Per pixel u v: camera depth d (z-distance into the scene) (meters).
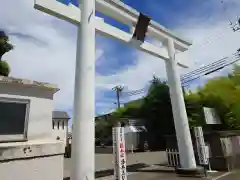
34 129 3.36
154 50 8.26
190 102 13.71
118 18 7.54
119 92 33.84
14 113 3.22
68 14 5.60
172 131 21.08
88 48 5.54
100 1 6.70
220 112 11.99
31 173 2.40
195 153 9.01
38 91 3.59
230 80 14.62
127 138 22.17
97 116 32.88
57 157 2.73
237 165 8.48
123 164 4.77
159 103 22.45
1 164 2.17
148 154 16.52
